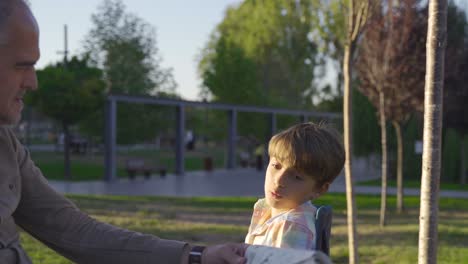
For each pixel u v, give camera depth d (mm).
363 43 10469
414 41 10375
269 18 39812
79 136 41531
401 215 12289
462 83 16953
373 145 24797
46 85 21953
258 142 42688
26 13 1400
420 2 10492
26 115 40938
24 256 1547
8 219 1528
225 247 1364
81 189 18953
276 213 1869
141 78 35938
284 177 1767
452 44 16453
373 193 18109
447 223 10836
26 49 1382
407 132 24469
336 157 1760
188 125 53375
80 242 1581
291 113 35094
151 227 9609
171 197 15273
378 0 6137
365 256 7477
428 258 3658
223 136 42906
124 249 1531
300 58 42375
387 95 11086
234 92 40281
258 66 46750
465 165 24484
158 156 42000
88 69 23156
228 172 29516
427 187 3652
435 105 3607
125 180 23141
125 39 35844
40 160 32781
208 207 13023
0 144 1508
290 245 1719
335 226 10414
